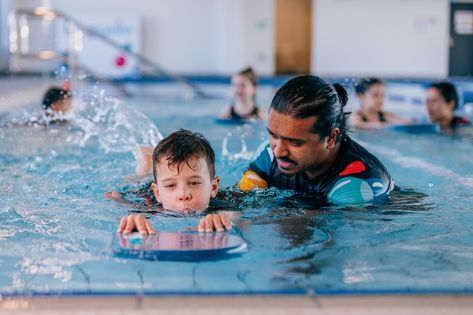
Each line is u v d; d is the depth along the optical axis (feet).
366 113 20.62
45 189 10.73
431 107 20.44
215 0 46.78
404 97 30.09
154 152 9.27
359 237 8.02
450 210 9.49
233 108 22.31
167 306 5.59
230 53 46.26
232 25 46.11
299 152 9.66
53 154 13.89
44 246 7.56
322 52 49.26
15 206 9.55
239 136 17.54
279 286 6.19
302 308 5.57
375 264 6.98
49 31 41.70
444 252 7.45
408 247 7.64
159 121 22.15
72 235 8.02
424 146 16.88
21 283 6.26
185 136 9.43
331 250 7.45
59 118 16.97
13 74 37.52
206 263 6.89
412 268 6.86
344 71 49.57
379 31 49.21
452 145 17.06
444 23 49.21
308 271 6.70
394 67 49.65
